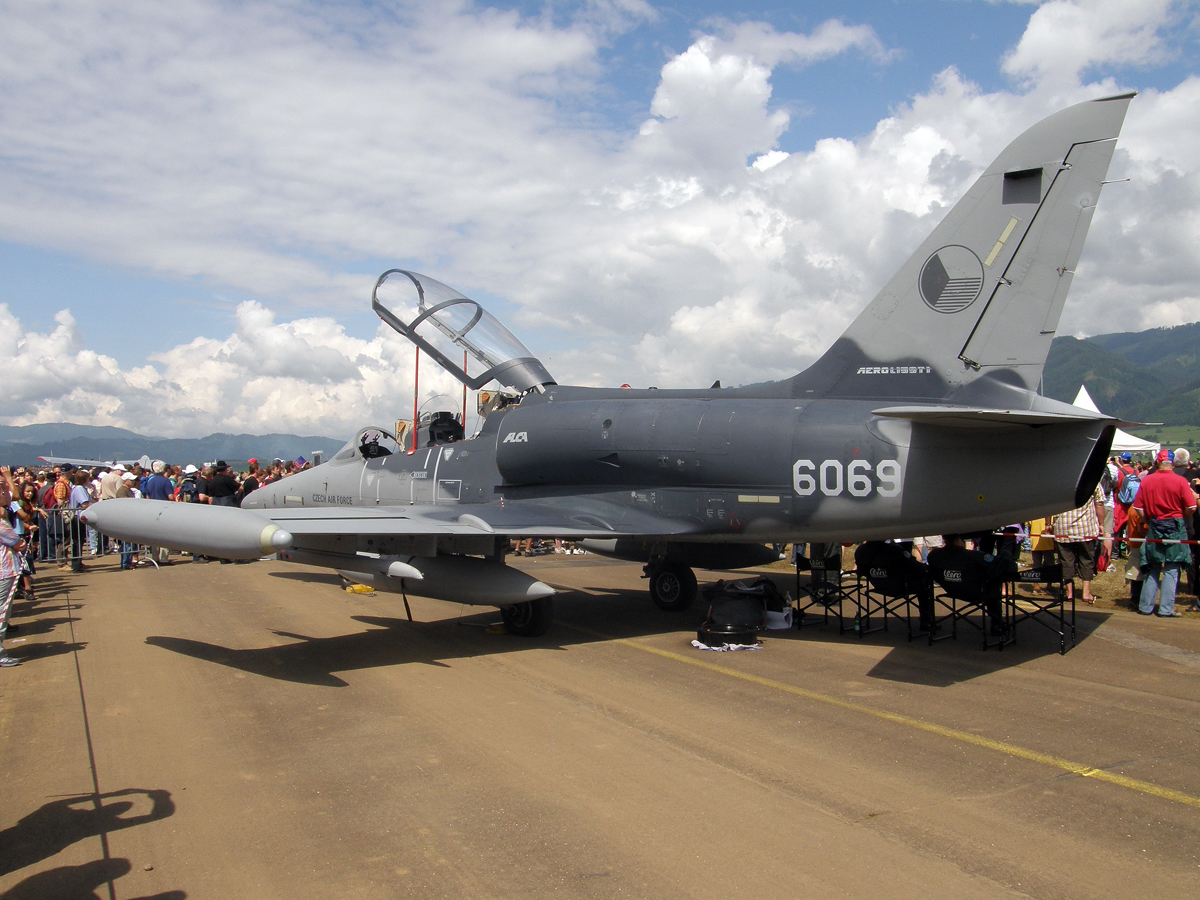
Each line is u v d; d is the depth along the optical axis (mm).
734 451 7238
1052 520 10195
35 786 3949
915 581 7223
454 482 9508
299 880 2980
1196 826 3393
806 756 4262
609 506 8008
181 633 7746
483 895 2848
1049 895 2822
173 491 13672
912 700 5332
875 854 3137
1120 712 5039
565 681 5887
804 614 8750
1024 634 7539
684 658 6648
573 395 9023
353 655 6797
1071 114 6441
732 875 2975
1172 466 8312
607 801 3680
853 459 6707
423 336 10297
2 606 6422
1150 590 8422
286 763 4223
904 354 7051
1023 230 6594
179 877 3018
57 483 14320
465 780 3957
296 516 6742
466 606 9375
